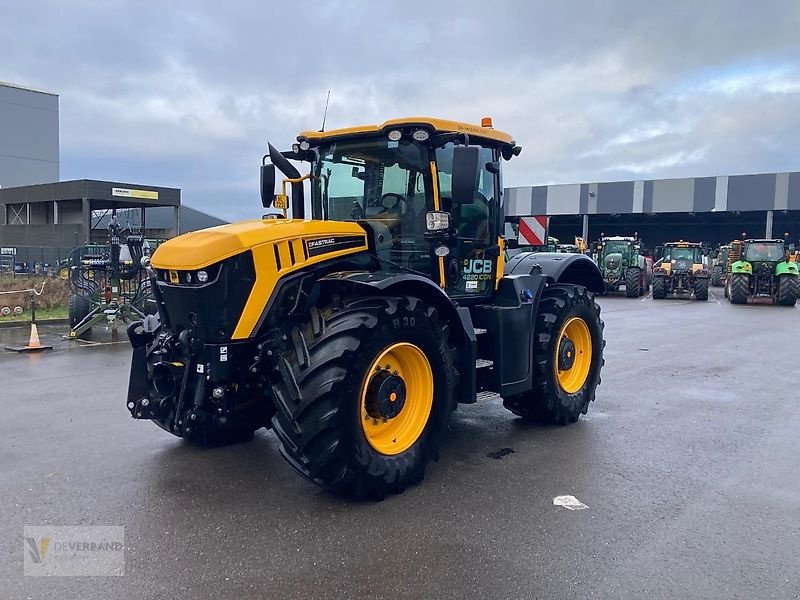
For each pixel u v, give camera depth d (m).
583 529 3.89
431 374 4.60
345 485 4.13
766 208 37.81
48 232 38.75
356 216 5.34
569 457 5.22
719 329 14.14
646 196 41.41
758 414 6.61
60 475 4.67
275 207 5.57
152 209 49.25
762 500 4.37
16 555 3.49
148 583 3.22
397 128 4.93
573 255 6.79
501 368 5.45
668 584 3.28
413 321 4.39
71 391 7.27
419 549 3.61
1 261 28.86
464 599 3.11
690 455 5.29
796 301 21.73
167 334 4.87
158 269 4.55
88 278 12.46
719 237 49.50
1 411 6.39
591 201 43.16
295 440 4.03
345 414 4.02
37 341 10.16
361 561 3.46
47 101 57.78
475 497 4.36
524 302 5.72
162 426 5.14
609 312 18.36
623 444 5.58
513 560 3.50
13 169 56.28
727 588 3.25
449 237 5.16
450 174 5.27
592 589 3.22
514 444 5.58
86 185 36.12
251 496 4.33
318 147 5.56
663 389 7.80
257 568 3.38
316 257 4.56
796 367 9.36
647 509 4.20
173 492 4.38
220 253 4.21
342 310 4.26
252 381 4.70
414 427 4.57
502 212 5.93
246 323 4.30
